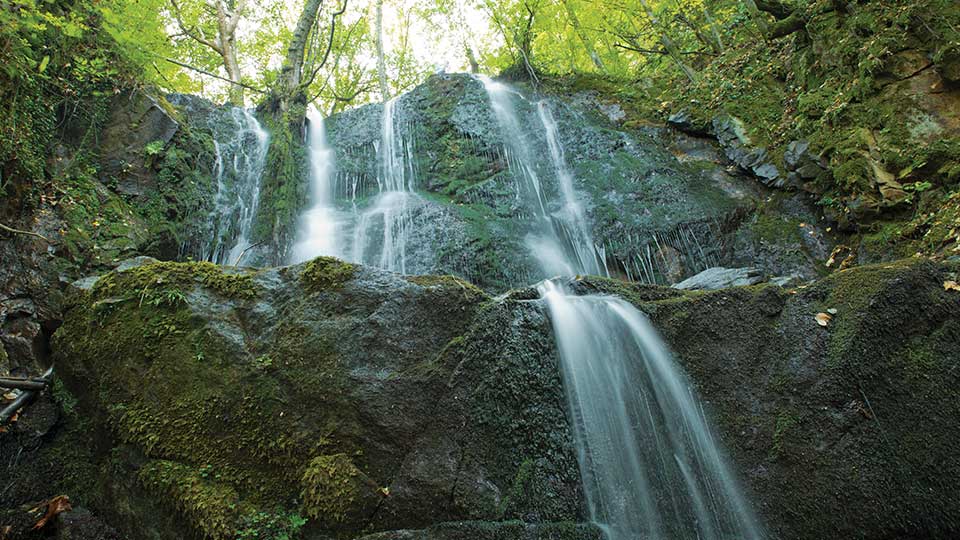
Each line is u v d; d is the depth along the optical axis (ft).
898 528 11.29
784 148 26.63
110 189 23.49
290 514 10.53
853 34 24.64
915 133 21.18
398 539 10.15
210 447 11.14
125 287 12.50
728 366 13.37
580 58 55.98
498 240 25.49
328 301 12.09
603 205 28.07
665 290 14.90
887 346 12.50
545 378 12.53
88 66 23.90
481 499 10.89
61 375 12.87
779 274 23.24
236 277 12.71
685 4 41.27
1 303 16.87
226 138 30.55
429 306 12.19
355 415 10.98
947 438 11.75
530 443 11.91
